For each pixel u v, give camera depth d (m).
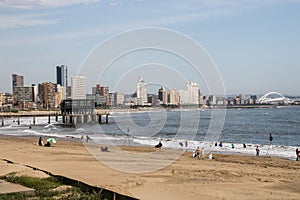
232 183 18.66
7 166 21.03
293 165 26.77
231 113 139.62
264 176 21.00
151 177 19.56
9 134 63.62
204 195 15.70
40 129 77.44
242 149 38.75
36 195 13.93
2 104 192.50
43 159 26.56
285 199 15.45
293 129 70.44
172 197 15.03
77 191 14.55
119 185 16.69
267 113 137.38
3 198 13.30
